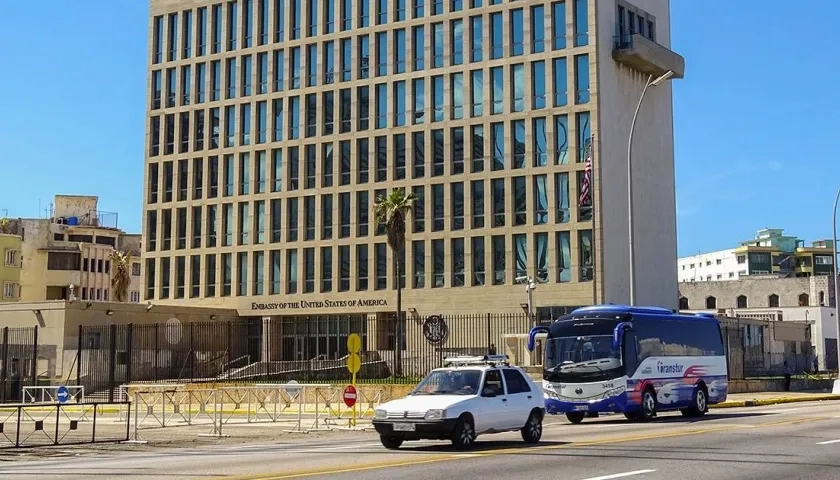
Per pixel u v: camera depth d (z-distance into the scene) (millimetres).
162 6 78062
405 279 66938
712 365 32312
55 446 21875
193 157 75375
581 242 62469
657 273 68625
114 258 90500
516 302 63406
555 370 28703
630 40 64812
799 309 91938
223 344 67000
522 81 65312
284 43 73000
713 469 14180
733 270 152875
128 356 44094
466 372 19375
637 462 15180
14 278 88312
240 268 72688
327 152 70938
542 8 65375
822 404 39969
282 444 21797
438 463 15273
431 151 67375
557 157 63812
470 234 65438
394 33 69562
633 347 28438
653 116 70250
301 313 69938
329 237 70000
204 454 18984
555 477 13219
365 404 38906
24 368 50969
